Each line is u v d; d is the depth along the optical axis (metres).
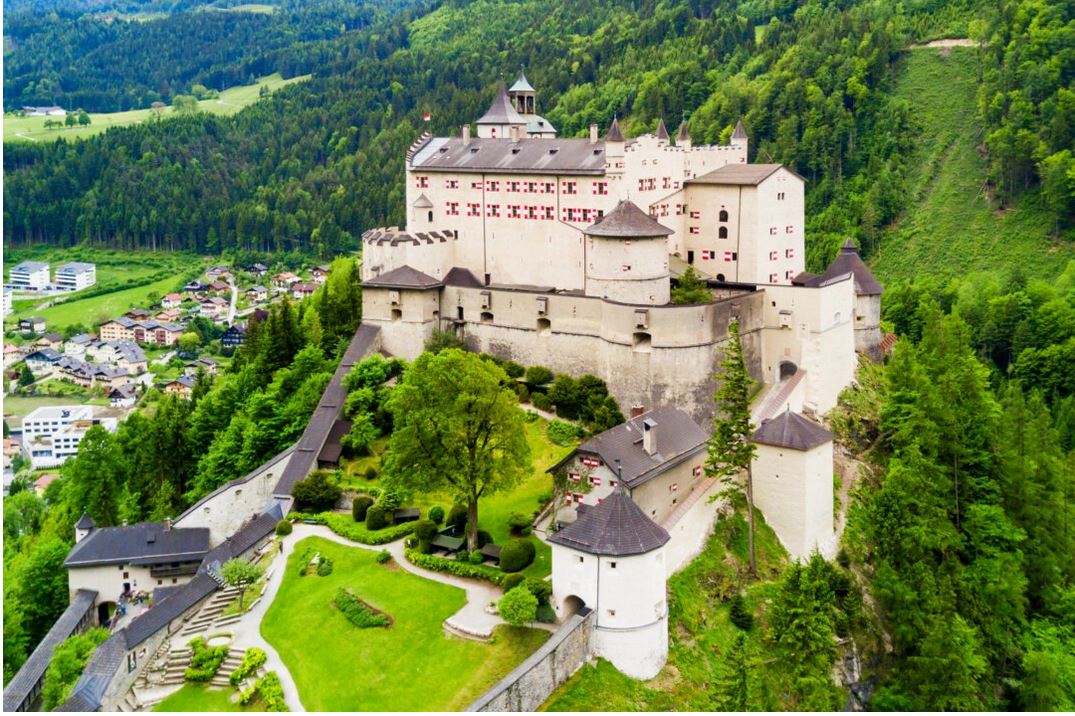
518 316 133.62
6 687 95.75
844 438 124.75
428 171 151.50
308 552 100.19
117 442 148.38
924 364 140.25
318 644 83.94
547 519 101.94
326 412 126.94
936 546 104.06
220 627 89.62
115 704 81.94
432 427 94.75
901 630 97.75
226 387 151.62
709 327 118.56
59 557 115.62
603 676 80.62
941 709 92.31
